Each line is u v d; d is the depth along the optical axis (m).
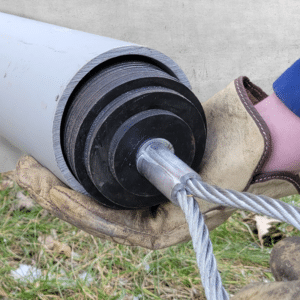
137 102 0.82
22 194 1.81
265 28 2.26
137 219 1.01
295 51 2.40
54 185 1.01
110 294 1.32
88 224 0.94
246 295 0.53
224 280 1.38
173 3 2.02
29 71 0.97
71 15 1.85
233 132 1.07
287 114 1.06
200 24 2.11
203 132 0.96
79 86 0.94
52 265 1.41
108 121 0.81
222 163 1.05
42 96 0.90
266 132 1.01
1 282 1.35
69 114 0.90
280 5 2.25
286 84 1.03
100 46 0.92
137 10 1.96
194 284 1.37
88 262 1.45
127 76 0.86
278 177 1.08
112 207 0.95
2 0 1.70
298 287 0.49
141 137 0.83
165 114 0.84
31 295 1.29
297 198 1.75
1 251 1.50
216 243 1.55
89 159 0.83
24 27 1.24
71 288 1.33
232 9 2.14
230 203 0.63
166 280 1.39
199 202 1.03
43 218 1.67
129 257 1.47
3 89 1.07
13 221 1.62
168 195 0.74
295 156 1.05
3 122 1.13
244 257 1.47
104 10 1.90
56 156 0.90
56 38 1.05
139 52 0.93
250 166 1.03
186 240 1.09
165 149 0.82
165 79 0.89
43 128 0.90
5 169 1.88
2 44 1.17
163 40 2.06
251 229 1.65
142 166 0.82
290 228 1.63
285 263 0.93
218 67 2.23
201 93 2.25
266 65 2.35
